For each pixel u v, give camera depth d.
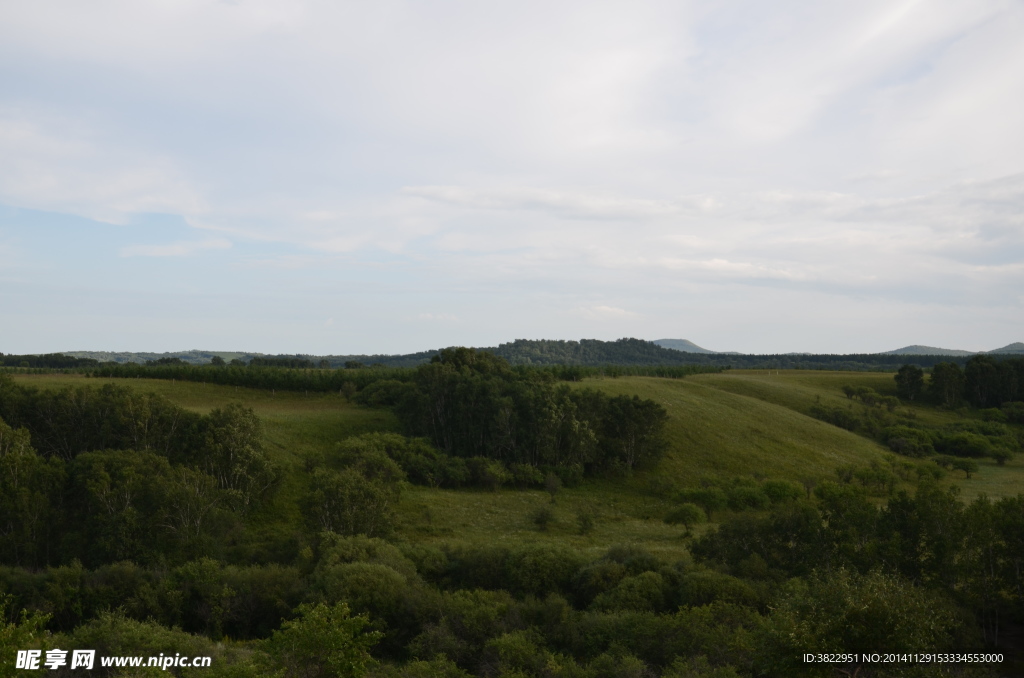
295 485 68.50
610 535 62.47
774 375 166.38
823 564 38.72
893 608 18.05
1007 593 33.06
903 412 138.38
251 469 62.59
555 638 33.00
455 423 91.94
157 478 51.97
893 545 36.34
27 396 71.31
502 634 32.25
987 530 34.12
